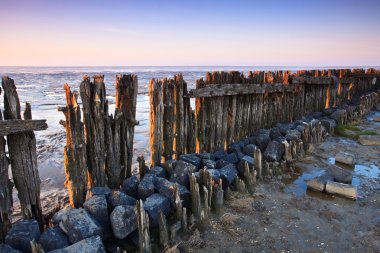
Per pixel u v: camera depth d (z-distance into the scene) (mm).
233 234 5199
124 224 4594
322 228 5453
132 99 5875
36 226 4344
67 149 5027
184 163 6219
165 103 6609
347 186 6578
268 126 10727
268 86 9953
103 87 5344
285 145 8344
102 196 4996
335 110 14383
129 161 6160
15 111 4328
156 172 6152
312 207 6180
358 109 15289
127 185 5660
